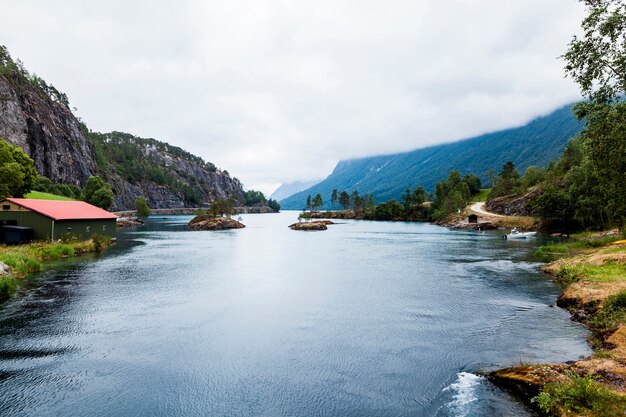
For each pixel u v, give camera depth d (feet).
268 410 35.60
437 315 65.62
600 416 30.09
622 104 49.60
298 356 48.08
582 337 52.49
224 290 86.07
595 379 35.88
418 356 47.65
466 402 35.94
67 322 61.16
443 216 463.83
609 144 52.11
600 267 91.81
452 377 41.60
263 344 52.31
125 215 529.45
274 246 190.49
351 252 164.04
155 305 72.33
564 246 153.07
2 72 588.50
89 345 51.44
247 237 250.78
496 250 167.12
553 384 35.42
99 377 42.11
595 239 156.15
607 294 65.67
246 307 71.46
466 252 160.76
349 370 43.96
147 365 45.32
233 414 34.96
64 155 625.00
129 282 93.76
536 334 54.60
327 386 40.16
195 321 62.54
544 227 272.31
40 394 38.19
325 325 60.59
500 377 39.91
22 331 56.75
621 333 47.32
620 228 147.84
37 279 95.76
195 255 150.41
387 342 52.75
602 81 50.65
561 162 386.93
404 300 76.59
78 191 538.06
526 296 78.54
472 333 55.88
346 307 71.46
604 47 48.85
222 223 346.95
